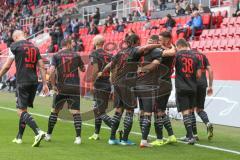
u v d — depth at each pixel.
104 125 17.00
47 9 55.06
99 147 12.57
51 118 13.21
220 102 18.84
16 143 12.77
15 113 20.53
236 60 22.45
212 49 27.58
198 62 13.21
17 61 12.27
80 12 48.62
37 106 24.02
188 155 11.73
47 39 45.19
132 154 11.70
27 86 12.27
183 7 35.25
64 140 13.57
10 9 62.50
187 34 29.81
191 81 13.16
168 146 12.99
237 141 14.16
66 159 10.90
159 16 37.00
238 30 27.53
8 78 36.00
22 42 12.32
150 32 33.31
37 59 12.41
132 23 37.41
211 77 13.92
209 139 14.20
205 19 30.59
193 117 13.88
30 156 11.09
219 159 11.31
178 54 13.15
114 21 41.72
